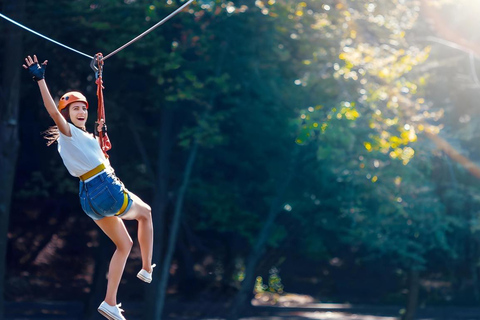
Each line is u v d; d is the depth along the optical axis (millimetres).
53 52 20109
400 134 17516
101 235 23734
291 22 18172
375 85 17531
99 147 5668
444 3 20578
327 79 18516
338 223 21281
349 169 18312
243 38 18656
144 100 21266
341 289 32500
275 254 24844
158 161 21484
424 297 30000
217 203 21109
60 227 29016
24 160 24625
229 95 19922
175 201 22672
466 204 21406
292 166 20484
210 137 19297
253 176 22062
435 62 20297
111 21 17484
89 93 20734
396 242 20344
